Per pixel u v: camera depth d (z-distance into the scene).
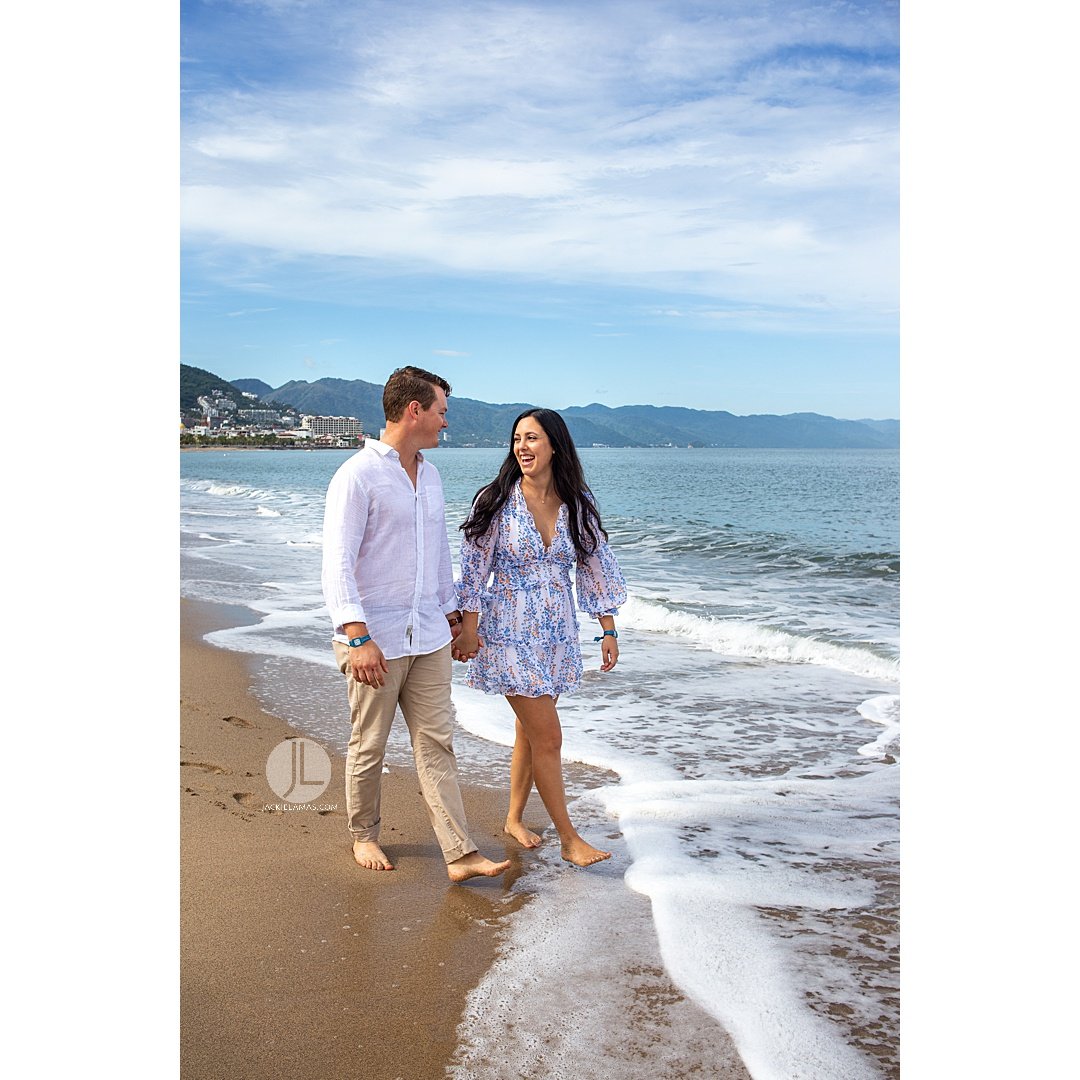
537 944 2.74
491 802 4.00
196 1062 2.18
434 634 3.25
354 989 2.50
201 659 6.48
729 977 2.55
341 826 3.70
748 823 3.71
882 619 8.06
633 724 5.11
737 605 8.81
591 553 3.57
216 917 2.90
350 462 3.14
